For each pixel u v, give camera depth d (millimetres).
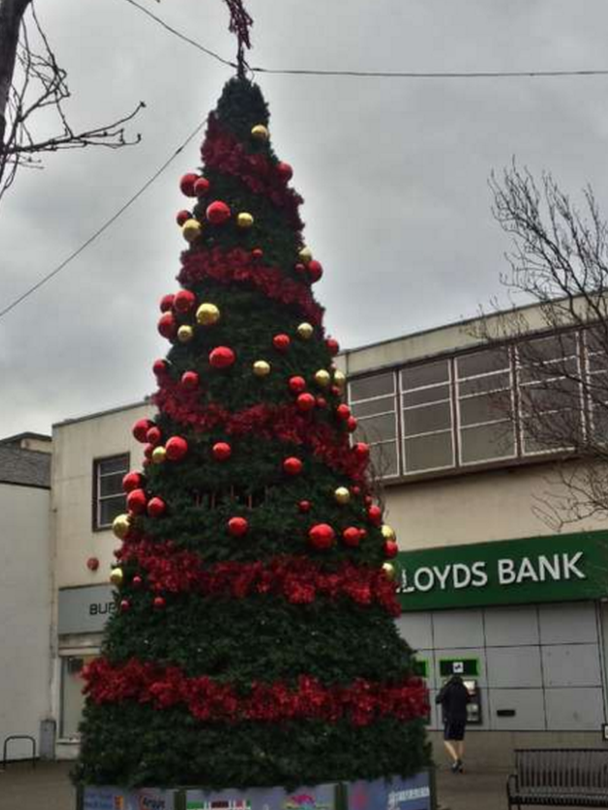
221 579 6660
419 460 18094
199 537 6781
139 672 6598
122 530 7086
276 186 7855
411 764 6887
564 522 14695
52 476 24219
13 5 5652
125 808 6492
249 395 7125
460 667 17016
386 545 7402
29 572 23250
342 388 7809
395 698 6828
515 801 10211
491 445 17078
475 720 16641
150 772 6391
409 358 18578
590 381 11531
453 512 17453
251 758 6254
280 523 6773
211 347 7312
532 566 16266
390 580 7285
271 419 7074
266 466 6945
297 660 6480
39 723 22656
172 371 7414
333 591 6766
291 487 6977
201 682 6395
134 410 22984
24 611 22953
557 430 11883
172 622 6695
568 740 15641
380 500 16250
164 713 6473
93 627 22531
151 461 7223
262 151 7879
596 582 15469
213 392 7160
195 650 6551
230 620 6594
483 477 17188
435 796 7113
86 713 6922
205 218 7676
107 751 6621
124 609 6953
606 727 15180
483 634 16859
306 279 7828
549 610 16219
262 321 7363
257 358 7230
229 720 6332
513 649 16484
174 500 6980
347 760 6430
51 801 14680
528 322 15125
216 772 6273
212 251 7547
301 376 7309
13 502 23266
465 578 17047
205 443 7035
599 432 11492
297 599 6602
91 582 22844
